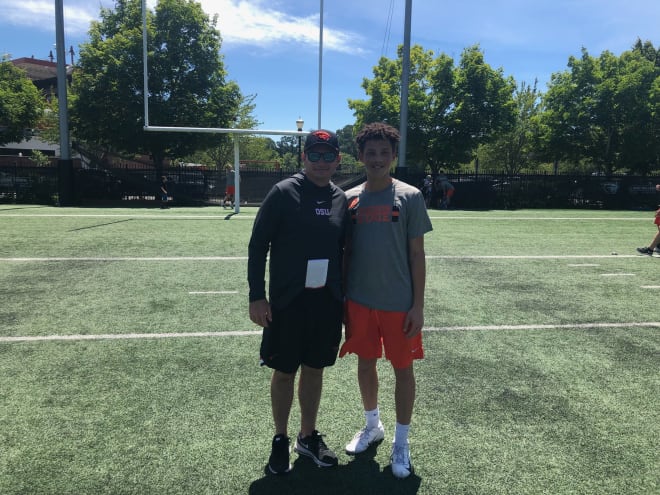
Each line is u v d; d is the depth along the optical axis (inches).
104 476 93.2
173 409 119.5
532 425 115.2
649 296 236.7
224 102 874.1
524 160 1241.4
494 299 229.0
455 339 174.6
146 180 820.6
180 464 97.5
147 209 660.1
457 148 885.2
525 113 1215.6
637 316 204.7
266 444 105.3
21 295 219.6
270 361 93.2
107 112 807.1
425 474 96.0
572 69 910.4
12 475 93.0
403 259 94.4
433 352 161.6
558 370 148.0
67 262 290.5
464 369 147.9
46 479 92.0
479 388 134.9
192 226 463.5
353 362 151.6
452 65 882.1
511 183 852.6
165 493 88.7
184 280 251.0
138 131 807.7
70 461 97.7
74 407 119.8
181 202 812.6
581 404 126.1
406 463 95.6
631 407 124.9
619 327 190.2
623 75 882.8
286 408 95.8
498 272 287.3
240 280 252.7
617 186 857.5
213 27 850.8
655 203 860.6
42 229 424.8
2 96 803.4
